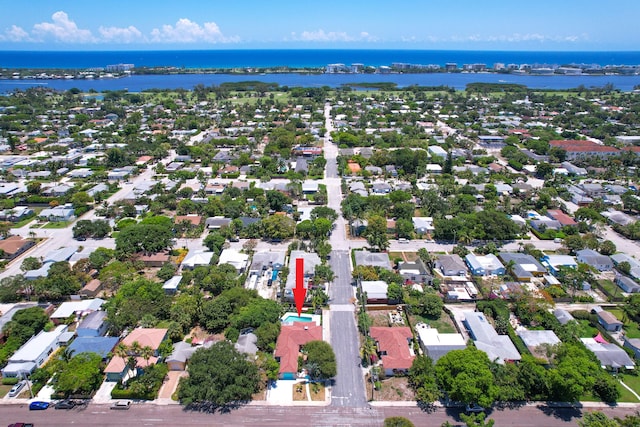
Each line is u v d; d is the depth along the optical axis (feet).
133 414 292.20
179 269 472.85
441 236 540.52
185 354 331.77
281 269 469.16
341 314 400.06
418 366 312.29
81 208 617.62
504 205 631.97
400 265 466.29
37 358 330.95
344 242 536.83
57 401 302.66
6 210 602.85
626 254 515.09
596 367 308.19
